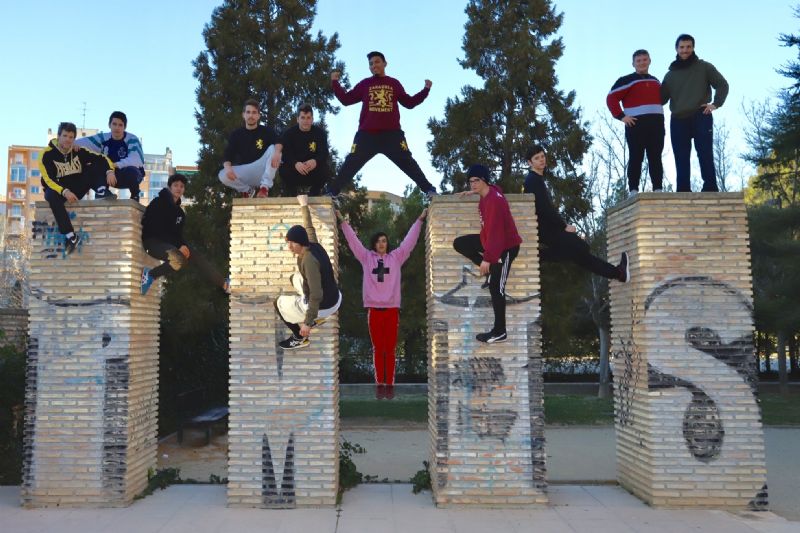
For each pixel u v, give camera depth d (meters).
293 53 16.88
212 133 15.42
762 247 19.59
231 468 7.12
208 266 7.75
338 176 7.85
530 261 7.30
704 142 7.70
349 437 14.54
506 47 17.22
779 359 22.64
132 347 7.38
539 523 6.45
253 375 7.23
